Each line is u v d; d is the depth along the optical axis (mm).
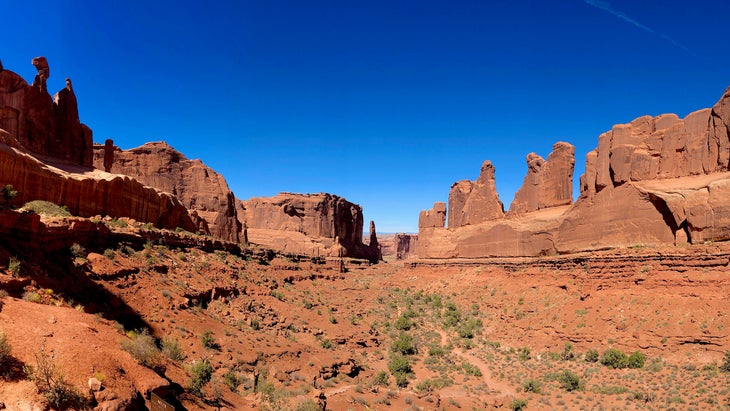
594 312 39812
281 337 36594
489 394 33781
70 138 39688
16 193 23672
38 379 12125
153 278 31375
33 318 15516
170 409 13516
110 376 14227
